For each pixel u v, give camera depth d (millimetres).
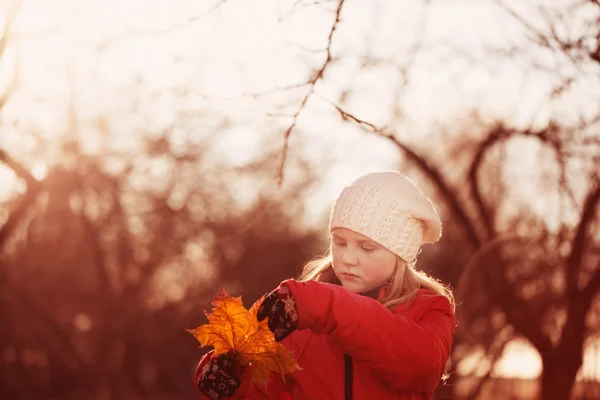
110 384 24953
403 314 2361
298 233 28672
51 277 21562
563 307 10062
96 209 21703
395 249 2420
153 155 20594
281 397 2506
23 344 21562
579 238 8484
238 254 28344
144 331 26484
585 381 9391
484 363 12383
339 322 1952
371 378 2314
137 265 24969
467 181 10406
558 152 7844
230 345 2033
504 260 10633
